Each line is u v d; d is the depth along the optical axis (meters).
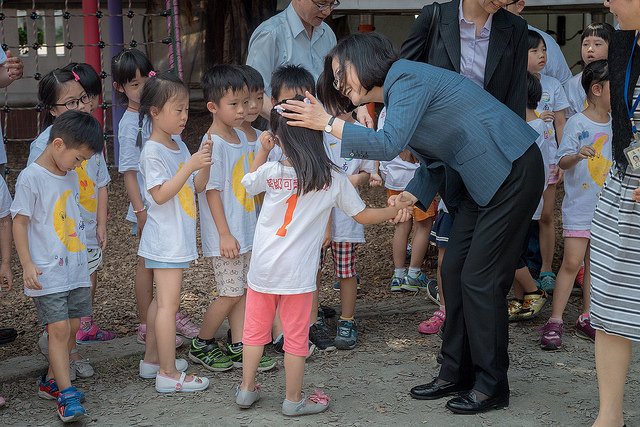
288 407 3.31
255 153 4.03
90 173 4.04
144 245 3.64
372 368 3.93
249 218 3.92
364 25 8.12
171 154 3.69
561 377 3.76
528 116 4.65
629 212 2.87
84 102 3.86
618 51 2.90
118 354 4.09
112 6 8.48
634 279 2.88
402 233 5.36
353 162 4.36
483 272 3.29
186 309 4.96
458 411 3.32
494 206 3.24
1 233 3.77
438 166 3.33
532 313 4.64
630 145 2.87
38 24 18.84
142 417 3.33
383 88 3.19
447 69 3.51
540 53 5.02
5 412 3.42
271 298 3.33
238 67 3.82
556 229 6.93
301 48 4.60
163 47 16.48
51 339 3.36
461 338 3.50
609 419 3.06
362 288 5.46
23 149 11.92
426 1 7.09
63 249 3.41
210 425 3.24
